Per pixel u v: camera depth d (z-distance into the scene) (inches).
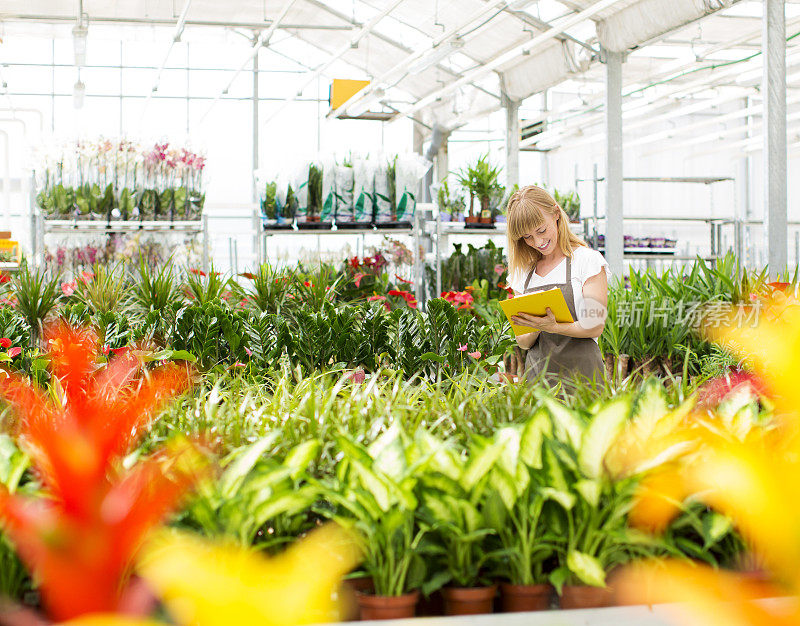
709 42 494.6
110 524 30.5
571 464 51.3
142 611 30.3
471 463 50.3
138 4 463.5
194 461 50.8
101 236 233.1
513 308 110.3
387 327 146.6
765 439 57.6
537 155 713.0
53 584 29.1
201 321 137.3
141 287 172.7
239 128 644.1
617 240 359.6
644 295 161.5
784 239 263.3
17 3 446.6
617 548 51.6
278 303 173.2
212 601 31.8
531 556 51.8
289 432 67.2
